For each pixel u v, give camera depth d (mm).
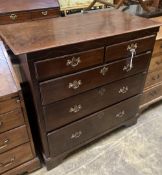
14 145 1196
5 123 1088
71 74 1127
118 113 1551
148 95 1767
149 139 1621
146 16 1845
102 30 1204
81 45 1066
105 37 1117
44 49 966
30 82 1056
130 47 1271
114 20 1398
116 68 1298
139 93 1591
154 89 1778
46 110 1160
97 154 1512
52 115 1200
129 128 1728
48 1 2451
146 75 1531
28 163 1325
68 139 1371
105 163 1445
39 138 1348
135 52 1322
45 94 1098
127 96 1516
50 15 2471
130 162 1447
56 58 1027
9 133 1135
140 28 1239
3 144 1147
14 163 1267
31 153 1312
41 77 1038
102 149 1549
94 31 1188
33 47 974
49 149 1331
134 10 1995
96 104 1362
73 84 1162
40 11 2383
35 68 998
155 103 1996
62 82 1114
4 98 1015
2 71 1088
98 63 1196
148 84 1705
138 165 1426
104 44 1149
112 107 1475
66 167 1425
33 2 2379
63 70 1086
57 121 1244
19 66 1232
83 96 1259
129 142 1599
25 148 1260
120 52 1246
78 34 1144
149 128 1721
